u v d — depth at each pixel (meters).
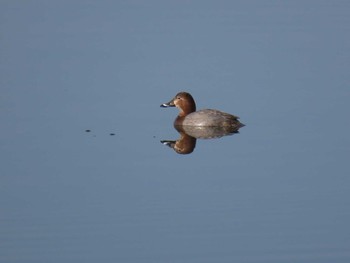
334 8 32.69
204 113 20.19
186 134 19.61
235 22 30.81
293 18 31.30
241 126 20.08
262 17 31.45
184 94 20.70
